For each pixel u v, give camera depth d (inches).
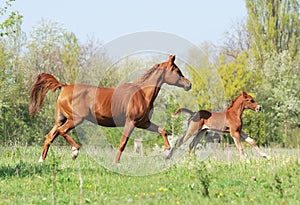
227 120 756.0
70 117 626.5
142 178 532.7
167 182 489.7
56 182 497.7
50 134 657.0
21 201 418.9
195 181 481.4
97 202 400.5
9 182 515.8
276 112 1804.9
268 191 434.3
